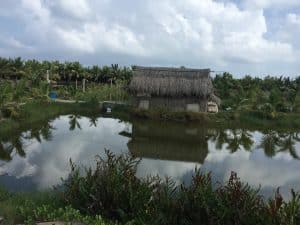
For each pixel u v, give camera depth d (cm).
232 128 3628
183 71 4341
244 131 3453
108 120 3797
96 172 958
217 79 6862
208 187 880
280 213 771
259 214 784
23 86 3906
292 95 5066
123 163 990
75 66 7112
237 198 817
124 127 3297
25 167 1673
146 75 4319
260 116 4169
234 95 4719
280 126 3919
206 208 821
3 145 2189
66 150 2120
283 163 2106
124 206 882
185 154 2208
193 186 906
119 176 931
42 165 1720
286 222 743
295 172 1891
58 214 835
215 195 849
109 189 902
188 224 837
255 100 4547
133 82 4262
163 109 3994
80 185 942
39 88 4475
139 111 4022
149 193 902
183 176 1630
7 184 1376
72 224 787
